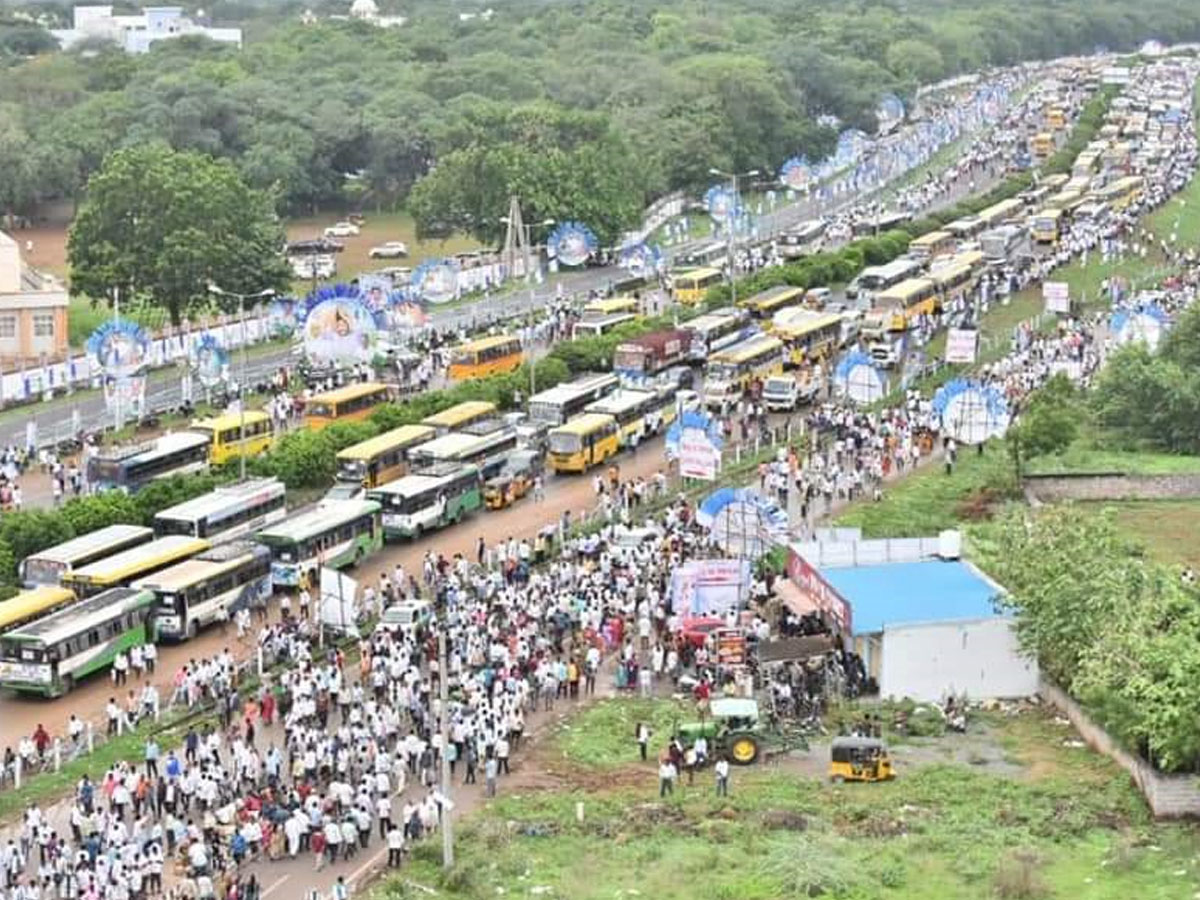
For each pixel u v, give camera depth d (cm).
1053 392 17550
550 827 9294
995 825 9300
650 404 17775
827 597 11962
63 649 11375
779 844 8994
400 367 19450
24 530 13000
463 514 15162
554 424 16975
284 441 15688
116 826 8900
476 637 11356
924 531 14600
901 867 8725
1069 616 10912
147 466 15088
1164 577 11069
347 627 11919
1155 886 8481
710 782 10038
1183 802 9388
